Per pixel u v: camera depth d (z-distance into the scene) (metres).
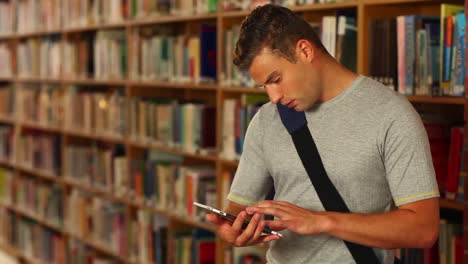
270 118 1.88
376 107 1.70
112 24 4.30
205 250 3.61
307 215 1.66
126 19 4.18
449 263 2.38
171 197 3.78
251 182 1.96
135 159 4.17
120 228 4.38
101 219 4.64
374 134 1.69
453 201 2.32
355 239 1.65
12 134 6.07
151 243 3.99
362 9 2.56
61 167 5.22
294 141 1.79
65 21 4.98
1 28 6.21
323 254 1.80
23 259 6.01
